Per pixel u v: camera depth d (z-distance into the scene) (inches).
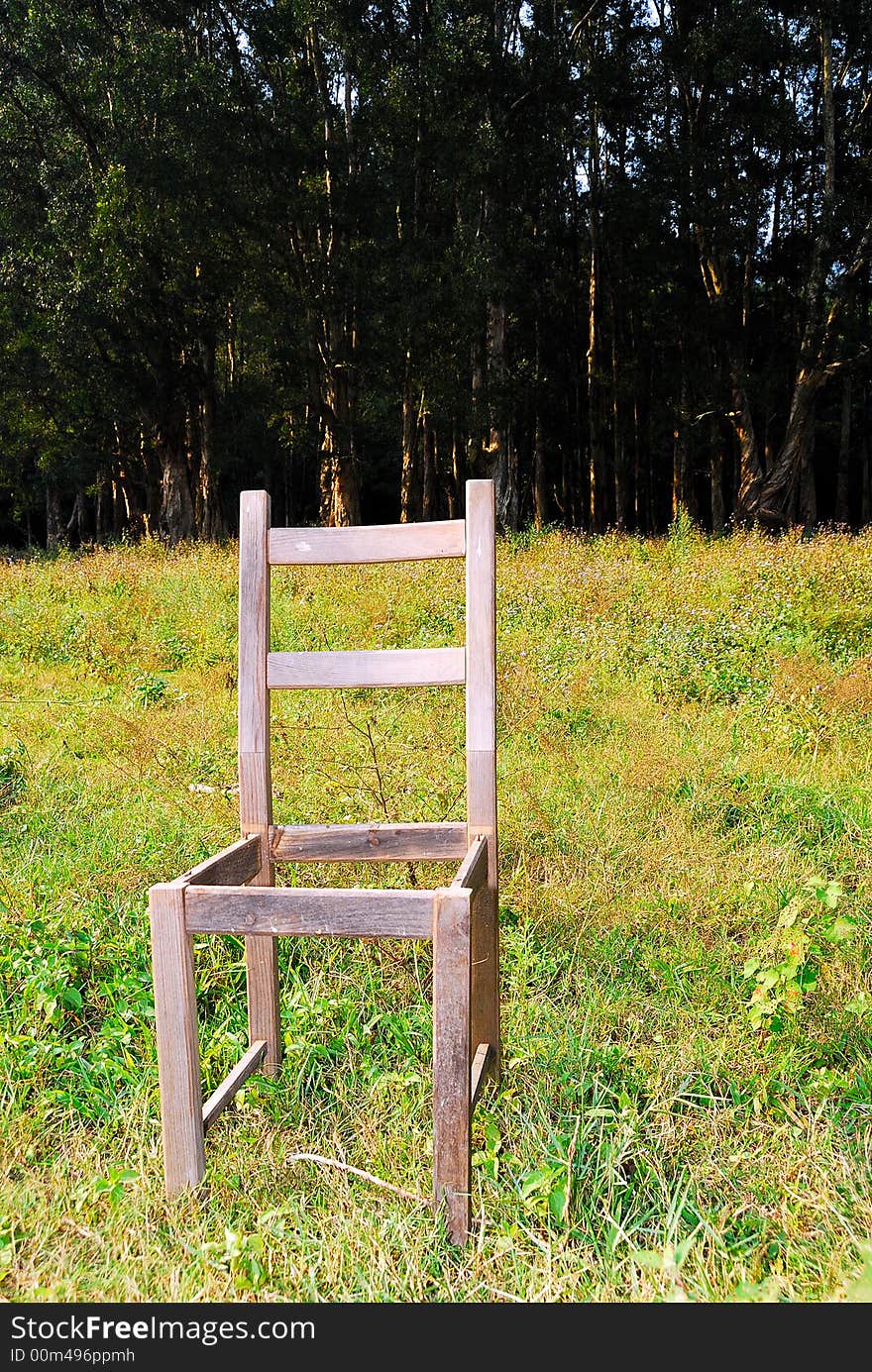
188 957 84.7
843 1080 99.3
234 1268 76.7
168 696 281.0
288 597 402.6
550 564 483.5
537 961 126.3
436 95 892.6
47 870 148.9
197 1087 85.7
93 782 201.3
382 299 936.9
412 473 1099.9
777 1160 89.4
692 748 212.2
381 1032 114.7
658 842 160.7
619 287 1168.8
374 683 101.5
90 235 831.1
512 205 1005.8
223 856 94.7
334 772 190.1
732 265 1149.1
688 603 358.0
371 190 921.5
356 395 1056.2
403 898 80.3
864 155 995.9
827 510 1493.6
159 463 1170.0
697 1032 109.2
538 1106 97.0
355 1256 79.0
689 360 1088.8
